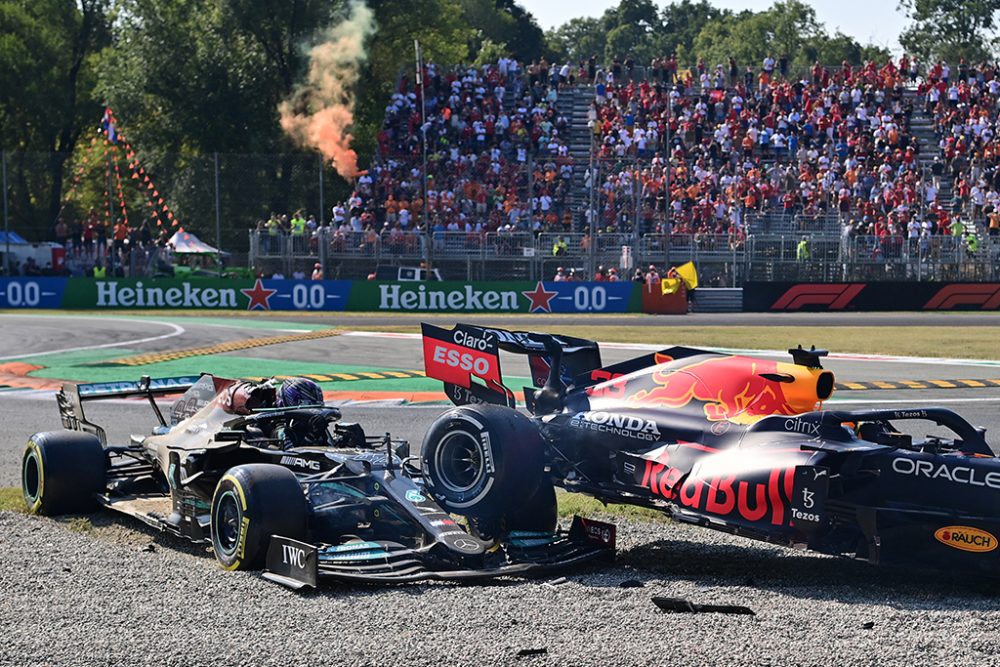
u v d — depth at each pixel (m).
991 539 11.67
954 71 90.12
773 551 14.31
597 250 69.44
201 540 13.50
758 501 12.68
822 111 83.25
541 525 13.90
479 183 75.06
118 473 16.38
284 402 14.91
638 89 86.56
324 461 13.66
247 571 12.49
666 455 13.95
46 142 98.12
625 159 78.69
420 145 79.94
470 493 13.47
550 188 76.12
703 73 89.50
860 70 90.38
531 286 66.94
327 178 79.31
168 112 88.62
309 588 11.75
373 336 46.88
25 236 75.06
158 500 15.66
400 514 12.90
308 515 12.91
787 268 70.75
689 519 13.27
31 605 11.11
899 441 13.34
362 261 68.31
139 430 23.28
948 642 9.98
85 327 49.88
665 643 9.85
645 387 14.92
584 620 10.62
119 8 99.06
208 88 87.31
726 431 13.73
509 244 68.69
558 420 15.14
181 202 76.81
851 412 13.09
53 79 96.75
